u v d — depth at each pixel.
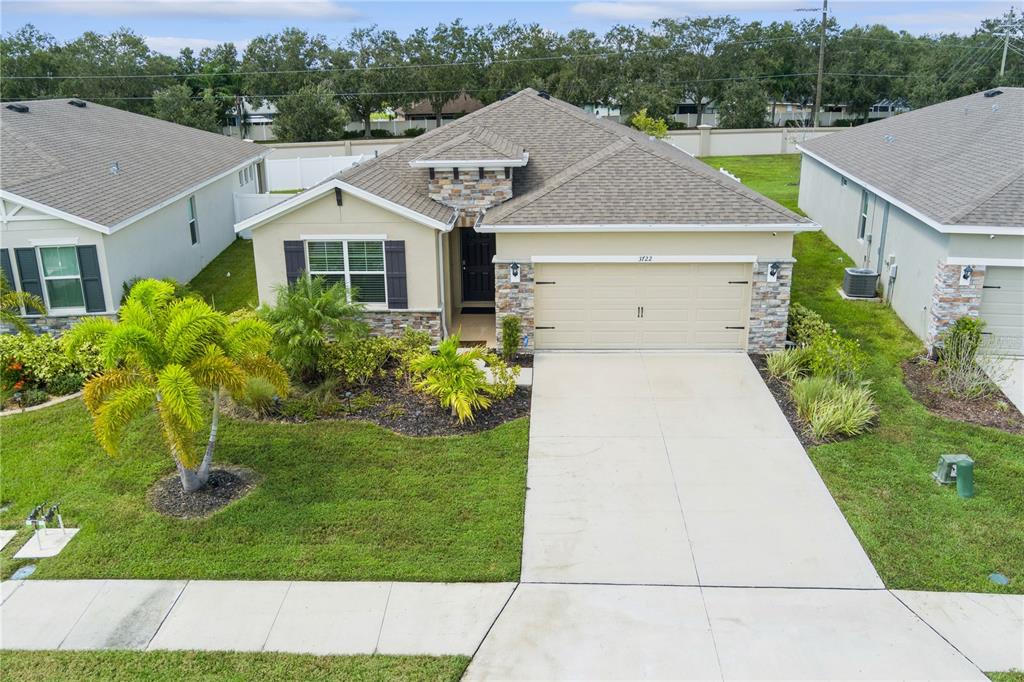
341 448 13.76
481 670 8.93
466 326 19.78
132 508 12.08
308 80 59.31
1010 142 19.61
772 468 13.10
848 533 11.36
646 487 12.58
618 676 8.81
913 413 14.88
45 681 8.79
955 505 12.01
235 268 25.48
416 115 66.38
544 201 17.45
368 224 17.31
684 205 17.20
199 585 10.38
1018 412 14.95
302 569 10.63
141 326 11.39
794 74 61.53
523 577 10.50
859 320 19.94
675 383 16.33
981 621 9.62
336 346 16.34
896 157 23.73
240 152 31.70
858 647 9.23
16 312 18.52
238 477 12.91
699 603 9.98
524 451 13.70
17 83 56.38
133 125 29.41
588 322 17.97
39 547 11.16
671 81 60.69
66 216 17.89
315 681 8.76
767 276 17.20
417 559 10.84
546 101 23.23
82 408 15.48
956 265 16.62
